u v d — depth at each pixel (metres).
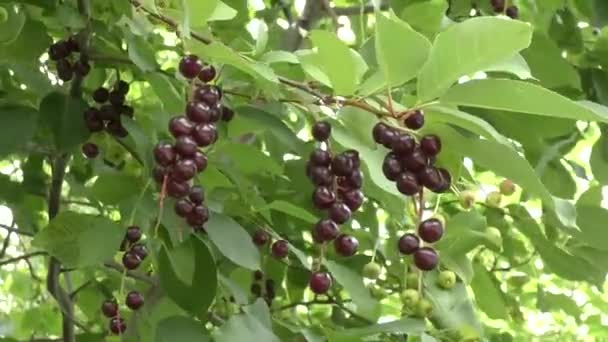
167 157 0.79
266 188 1.01
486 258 1.15
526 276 1.18
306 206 1.01
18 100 0.98
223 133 0.90
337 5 1.35
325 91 0.86
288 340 0.97
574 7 1.07
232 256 0.87
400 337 1.02
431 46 0.77
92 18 0.93
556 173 1.03
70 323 1.05
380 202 0.96
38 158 1.04
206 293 0.89
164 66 1.02
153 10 0.85
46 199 1.08
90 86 1.01
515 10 1.02
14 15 0.92
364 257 1.00
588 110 0.75
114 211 1.02
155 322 0.95
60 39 1.02
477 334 0.89
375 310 0.94
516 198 1.08
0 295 1.54
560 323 1.47
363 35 0.96
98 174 0.95
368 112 0.81
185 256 0.88
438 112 0.78
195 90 0.81
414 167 0.79
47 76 0.98
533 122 0.90
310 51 0.84
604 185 1.03
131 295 0.90
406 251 0.80
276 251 0.96
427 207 0.91
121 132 0.92
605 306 1.41
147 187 0.87
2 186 1.05
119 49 0.95
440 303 0.90
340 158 0.82
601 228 0.96
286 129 0.91
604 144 1.03
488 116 0.90
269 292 1.03
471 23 0.75
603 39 1.05
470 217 0.89
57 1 0.93
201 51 0.82
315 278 0.85
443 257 0.89
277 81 0.82
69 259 0.85
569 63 0.99
